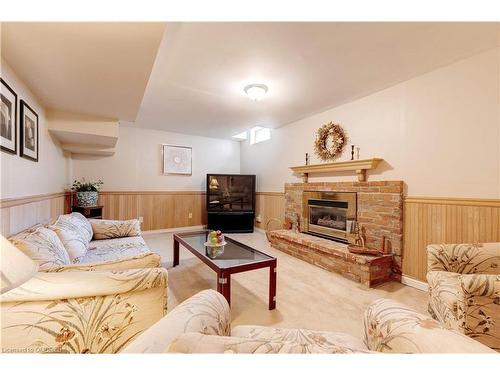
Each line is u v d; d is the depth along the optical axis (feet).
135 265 4.24
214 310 2.63
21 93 6.40
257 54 6.86
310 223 12.50
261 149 17.47
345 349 1.95
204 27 5.65
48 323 3.47
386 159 9.18
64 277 3.53
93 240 8.64
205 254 7.45
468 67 6.98
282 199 15.33
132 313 3.81
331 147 11.51
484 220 6.71
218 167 19.17
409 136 8.42
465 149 7.08
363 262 8.11
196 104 11.16
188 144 17.83
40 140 8.00
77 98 7.80
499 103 6.49
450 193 7.39
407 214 8.43
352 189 10.21
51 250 4.78
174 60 7.21
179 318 2.30
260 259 6.89
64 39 4.73
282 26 5.61
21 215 6.18
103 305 3.69
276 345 1.85
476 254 5.49
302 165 13.61
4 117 5.30
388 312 2.89
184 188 17.67
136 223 9.68
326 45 6.38
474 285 3.87
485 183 6.73
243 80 8.58
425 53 6.75
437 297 5.08
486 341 3.83
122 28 4.44
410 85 8.38
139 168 15.99
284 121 14.11
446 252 5.65
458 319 4.29
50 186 9.27
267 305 6.78
